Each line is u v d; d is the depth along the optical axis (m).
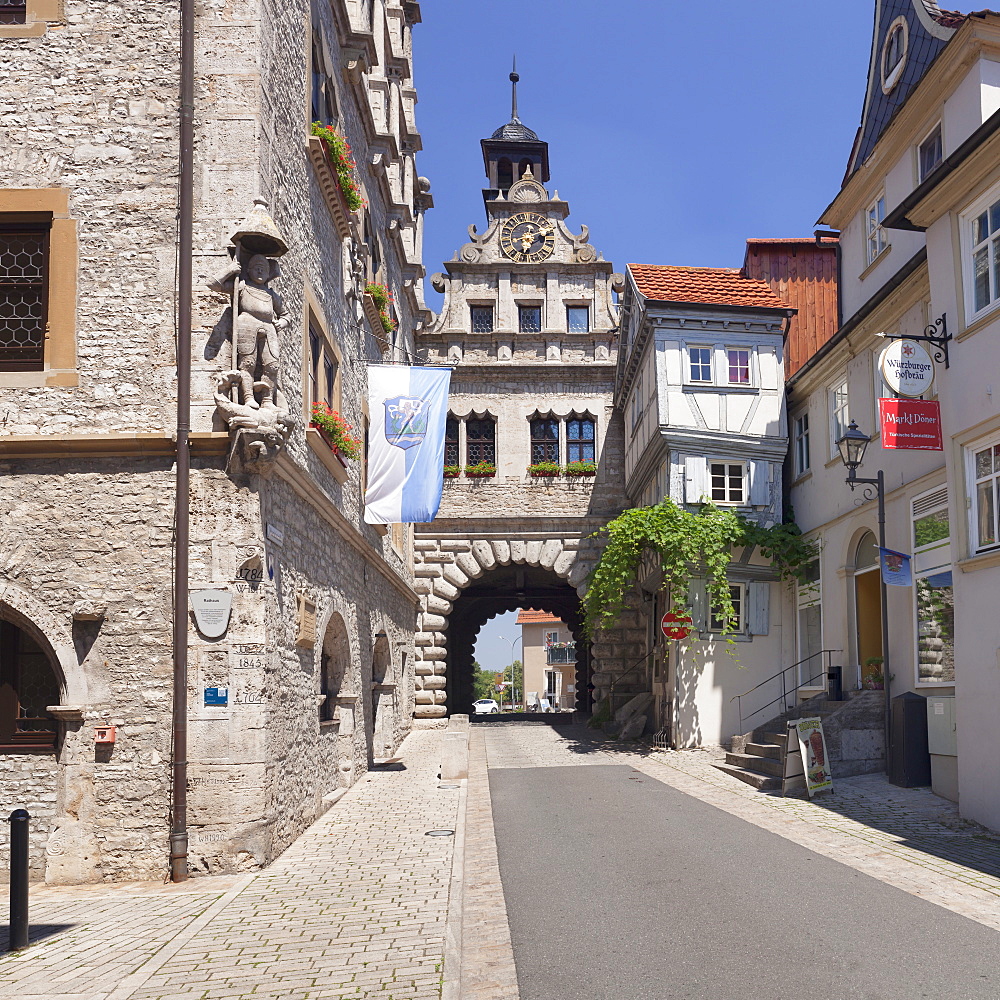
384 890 8.68
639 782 15.90
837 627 18.16
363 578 18.25
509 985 6.11
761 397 21.23
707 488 20.86
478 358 30.72
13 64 10.89
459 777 16.77
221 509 10.16
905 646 14.89
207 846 9.70
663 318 21.31
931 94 14.80
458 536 29.69
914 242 16.14
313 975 6.34
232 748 9.84
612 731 25.08
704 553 20.00
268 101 11.24
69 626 10.05
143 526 10.22
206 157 10.73
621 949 6.79
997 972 6.16
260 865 9.78
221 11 10.91
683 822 11.98
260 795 9.85
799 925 7.31
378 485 17.09
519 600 42.41
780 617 20.92
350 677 16.27
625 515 20.89
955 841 10.51
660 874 9.12
